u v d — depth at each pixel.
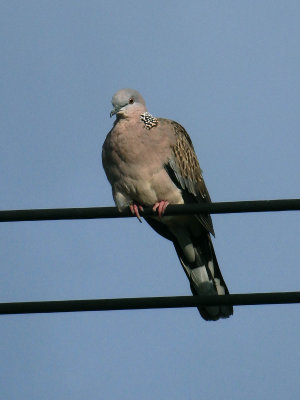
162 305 7.96
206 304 7.94
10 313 7.88
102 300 7.96
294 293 7.87
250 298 7.92
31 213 8.55
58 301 7.94
